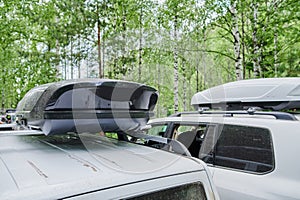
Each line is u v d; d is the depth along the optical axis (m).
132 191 1.01
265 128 2.38
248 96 3.12
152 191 1.06
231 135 2.66
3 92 16.20
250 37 9.64
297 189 2.00
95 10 8.14
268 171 2.24
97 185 0.96
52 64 8.54
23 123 1.96
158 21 9.23
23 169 1.08
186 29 8.79
